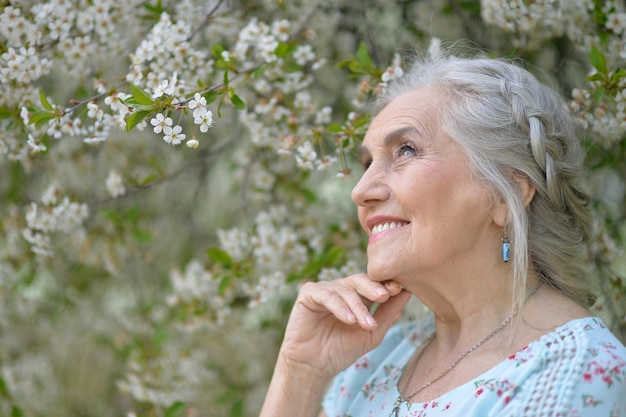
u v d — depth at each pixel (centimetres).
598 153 232
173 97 166
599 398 138
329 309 172
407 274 164
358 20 260
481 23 254
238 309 289
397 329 198
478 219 159
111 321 336
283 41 207
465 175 159
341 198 299
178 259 339
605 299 212
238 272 237
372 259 166
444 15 258
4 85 201
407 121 163
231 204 341
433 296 169
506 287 161
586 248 202
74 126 188
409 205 159
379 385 181
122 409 361
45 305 315
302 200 269
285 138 218
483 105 161
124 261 304
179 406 242
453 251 159
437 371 167
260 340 327
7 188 286
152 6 214
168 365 274
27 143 204
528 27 203
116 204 293
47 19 202
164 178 257
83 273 315
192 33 212
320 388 183
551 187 162
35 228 235
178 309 276
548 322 156
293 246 246
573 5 200
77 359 356
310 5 241
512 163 159
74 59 207
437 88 167
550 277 165
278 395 183
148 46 195
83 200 275
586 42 204
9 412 279
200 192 344
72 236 277
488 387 148
